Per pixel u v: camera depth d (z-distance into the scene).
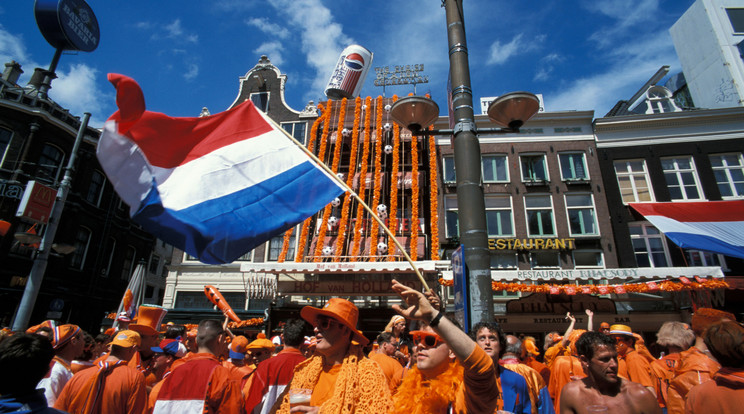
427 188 18.86
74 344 4.20
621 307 15.41
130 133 4.66
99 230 24.14
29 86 22.53
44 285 20.22
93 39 12.94
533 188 17.91
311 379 2.73
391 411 2.39
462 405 2.31
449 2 5.92
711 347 2.68
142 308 4.98
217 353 3.85
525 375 3.22
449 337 1.96
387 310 16.50
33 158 20.59
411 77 22.00
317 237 17.52
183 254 19.78
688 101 25.80
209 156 4.99
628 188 17.77
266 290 16.19
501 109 5.25
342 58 21.67
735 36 23.38
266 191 4.87
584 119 18.75
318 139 20.31
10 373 2.02
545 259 16.92
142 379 3.59
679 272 12.41
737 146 17.62
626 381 3.06
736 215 14.96
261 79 22.20
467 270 4.59
